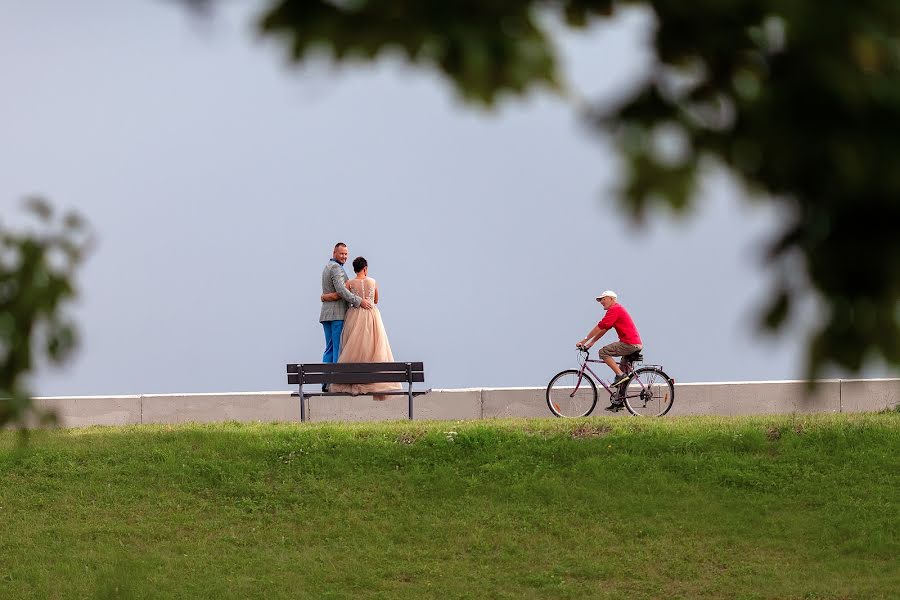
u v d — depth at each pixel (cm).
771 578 4297
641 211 745
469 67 729
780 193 798
